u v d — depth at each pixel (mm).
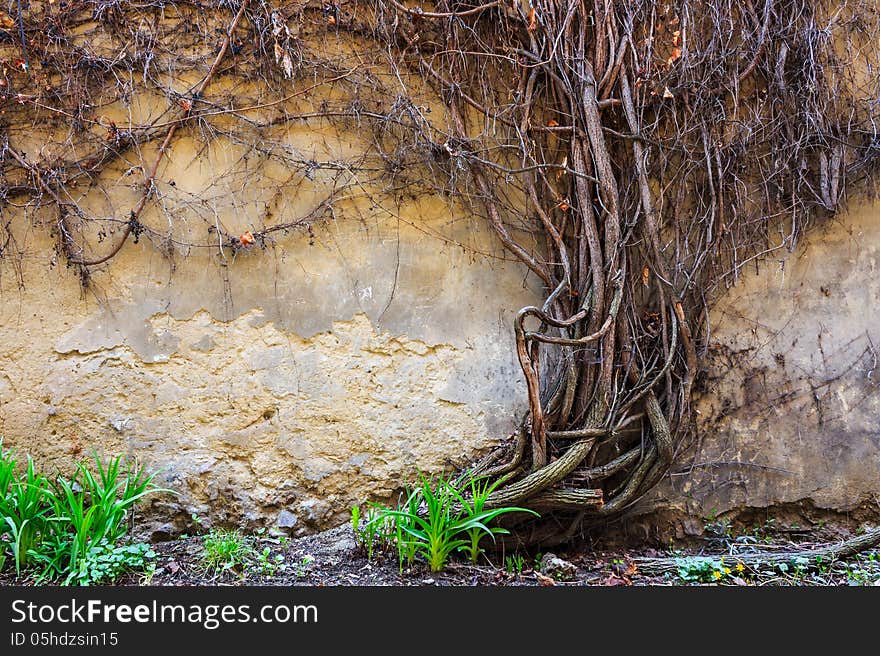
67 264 3891
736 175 4203
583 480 3848
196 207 3949
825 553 3904
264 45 3963
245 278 3967
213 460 3918
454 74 4039
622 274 3910
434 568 3559
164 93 3930
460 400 4051
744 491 4234
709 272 4191
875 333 4293
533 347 3818
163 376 3916
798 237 4262
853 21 4281
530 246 4090
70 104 3898
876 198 4266
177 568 3537
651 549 4137
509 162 4086
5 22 3869
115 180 3918
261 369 3959
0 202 3859
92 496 3488
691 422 4199
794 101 4230
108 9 3908
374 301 4031
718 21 4160
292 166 3984
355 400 4004
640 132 4023
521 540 3895
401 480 3994
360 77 4004
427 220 4066
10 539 3383
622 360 3967
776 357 4254
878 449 4266
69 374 3873
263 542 3846
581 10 4027
